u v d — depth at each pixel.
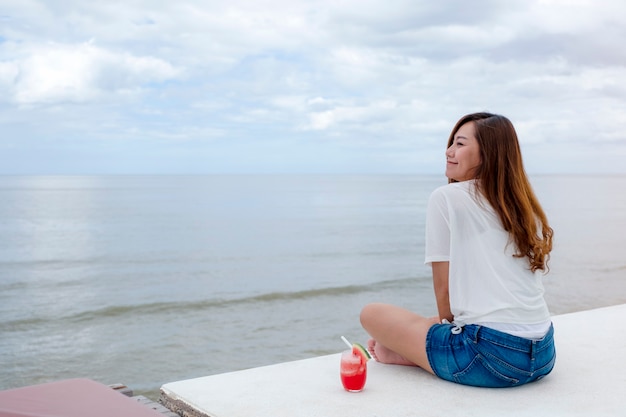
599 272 23.52
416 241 36.12
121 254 29.64
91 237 37.19
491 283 2.68
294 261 27.55
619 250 30.78
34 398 2.35
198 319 15.43
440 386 2.87
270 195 110.44
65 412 2.22
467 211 2.72
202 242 35.00
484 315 2.70
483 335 2.69
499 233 2.69
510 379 2.76
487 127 2.75
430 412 2.57
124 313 16.30
